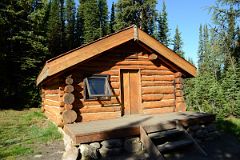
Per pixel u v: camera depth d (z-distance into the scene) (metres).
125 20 31.47
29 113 16.12
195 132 9.14
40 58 22.33
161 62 11.20
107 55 9.90
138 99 10.67
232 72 20.66
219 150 8.24
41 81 10.87
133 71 10.66
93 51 9.12
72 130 7.30
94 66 9.59
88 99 9.33
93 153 6.91
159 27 42.47
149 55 10.81
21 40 21.27
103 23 48.25
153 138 7.62
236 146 8.72
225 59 24.09
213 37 23.05
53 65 8.44
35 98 20.47
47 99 13.60
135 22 31.11
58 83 9.35
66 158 6.71
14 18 21.30
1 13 20.30
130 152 7.46
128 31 9.88
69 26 44.19
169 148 7.45
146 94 10.73
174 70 11.53
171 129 8.49
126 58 10.34
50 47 35.56
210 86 19.30
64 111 8.69
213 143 9.05
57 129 9.99
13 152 7.55
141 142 7.68
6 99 20.17
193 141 7.98
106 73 9.82
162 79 11.17
